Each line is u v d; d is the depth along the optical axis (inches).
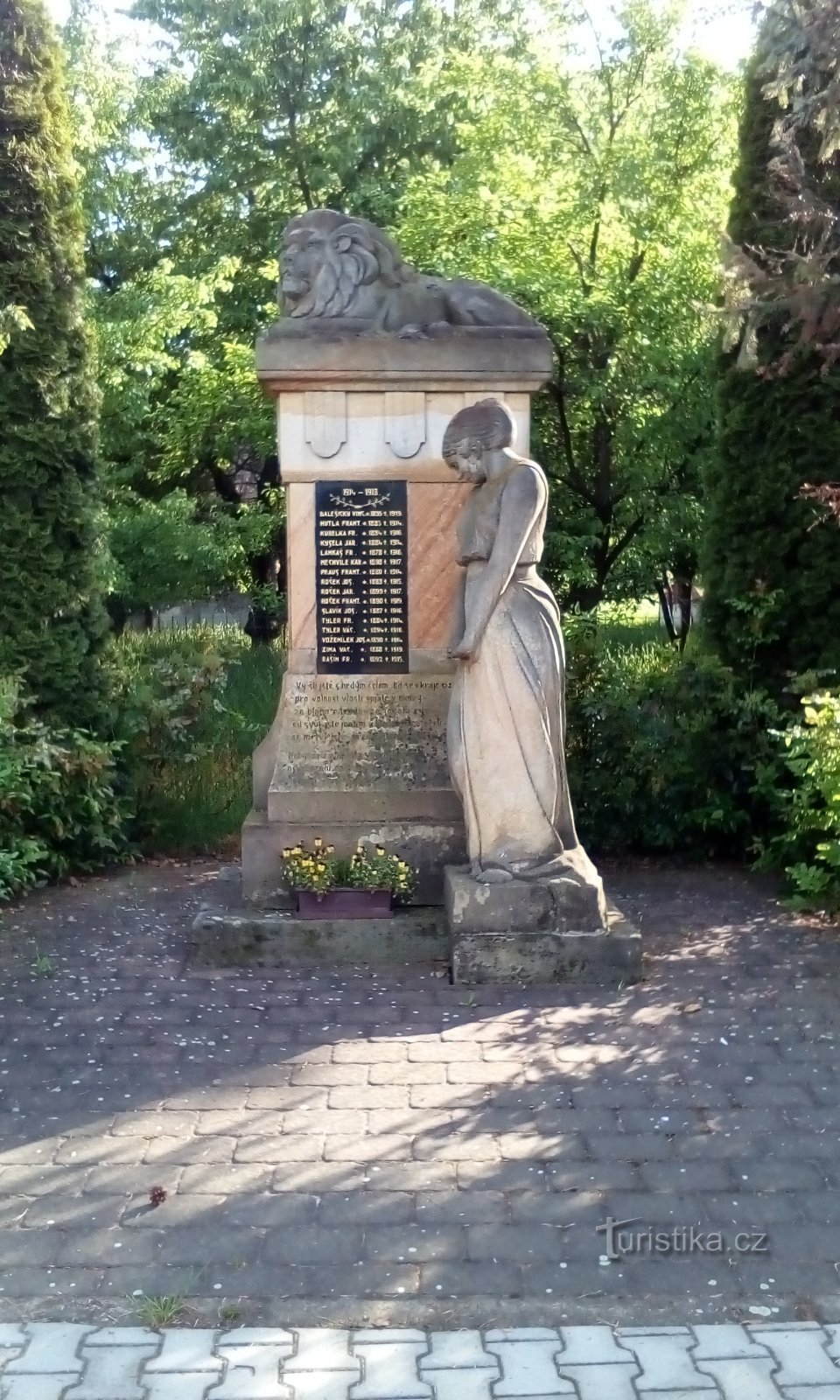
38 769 333.1
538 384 271.6
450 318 275.9
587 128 536.1
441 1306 140.0
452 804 275.7
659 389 498.0
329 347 267.4
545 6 545.3
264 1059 206.7
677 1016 224.4
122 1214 158.7
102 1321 136.9
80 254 364.5
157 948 270.7
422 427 273.6
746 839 358.0
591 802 359.3
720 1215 158.9
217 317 696.4
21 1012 229.8
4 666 352.5
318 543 276.1
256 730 434.6
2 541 354.0
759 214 366.3
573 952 240.8
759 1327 135.7
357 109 740.7
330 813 275.1
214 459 741.9
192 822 379.6
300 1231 154.8
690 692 353.7
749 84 366.3
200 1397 123.6
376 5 772.0
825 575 358.6
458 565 262.2
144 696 374.6
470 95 597.6
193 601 766.5
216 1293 142.3
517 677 241.4
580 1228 155.6
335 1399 123.2
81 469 367.6
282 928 256.4
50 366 353.4
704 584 381.1
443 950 257.4
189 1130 181.2
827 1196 163.5
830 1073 200.5
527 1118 184.4
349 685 278.4
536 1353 130.7
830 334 317.1
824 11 278.4
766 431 365.4
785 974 248.7
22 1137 179.8
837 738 290.7
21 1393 124.3
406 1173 168.6
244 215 790.5
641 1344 132.3
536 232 517.0
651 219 510.3
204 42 767.7
